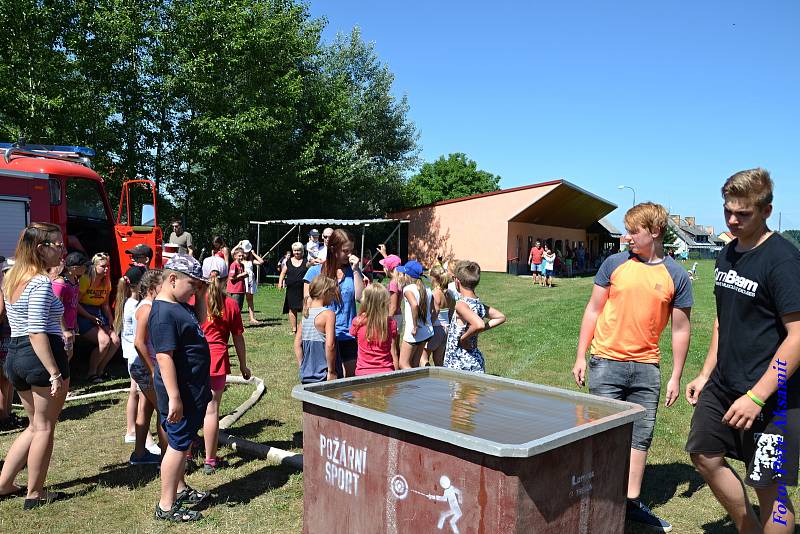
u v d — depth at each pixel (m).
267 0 26.81
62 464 4.77
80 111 18.59
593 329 4.08
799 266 2.75
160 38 22.14
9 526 3.71
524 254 33.81
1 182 7.02
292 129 28.08
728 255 3.06
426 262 34.09
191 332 3.82
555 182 30.05
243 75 24.70
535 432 2.73
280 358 8.91
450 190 66.81
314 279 4.86
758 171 2.83
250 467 4.78
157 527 3.75
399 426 2.63
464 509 2.45
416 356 5.81
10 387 5.62
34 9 18.05
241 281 11.88
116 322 6.91
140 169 22.44
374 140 37.31
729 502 3.17
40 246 3.91
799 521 3.99
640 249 3.83
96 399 6.61
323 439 3.06
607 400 3.17
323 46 36.56
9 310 3.93
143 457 4.78
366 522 2.84
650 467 4.99
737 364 2.95
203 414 3.92
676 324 3.83
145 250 6.96
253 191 26.58
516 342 10.88
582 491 2.59
